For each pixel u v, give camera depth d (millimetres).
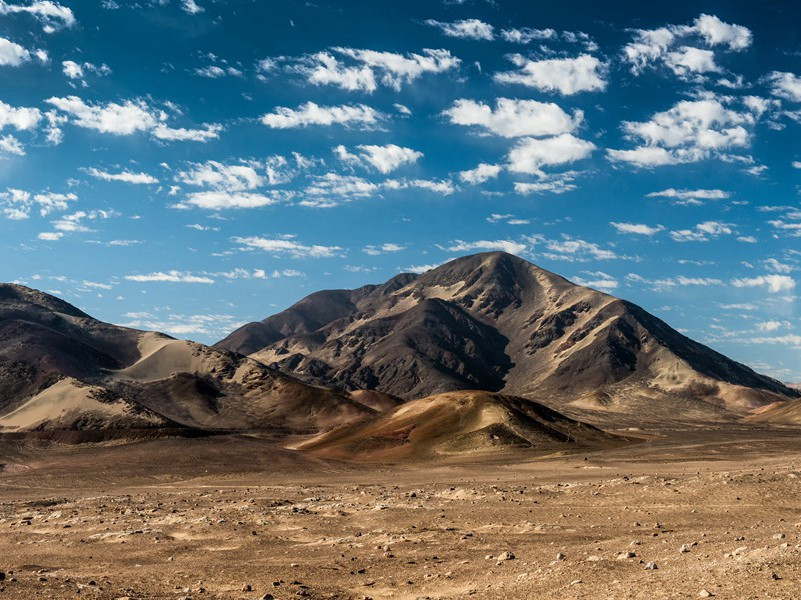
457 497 57750
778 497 45562
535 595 23875
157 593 28016
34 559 39281
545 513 46188
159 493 85375
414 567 31812
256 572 32219
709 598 20469
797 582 20828
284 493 76312
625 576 24859
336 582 29922
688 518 41625
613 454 114562
